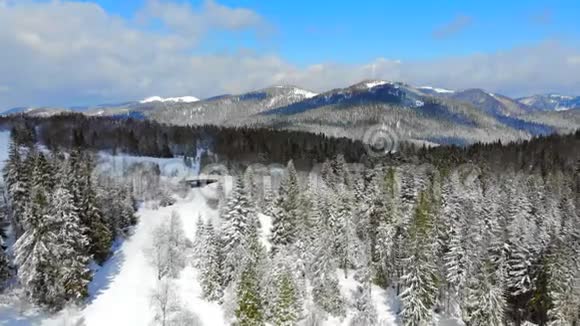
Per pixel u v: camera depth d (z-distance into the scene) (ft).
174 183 437.58
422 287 200.75
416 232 213.46
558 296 186.91
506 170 452.76
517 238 216.74
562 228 240.94
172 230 264.31
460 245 220.23
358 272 262.67
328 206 279.28
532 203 291.79
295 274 217.97
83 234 216.95
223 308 206.80
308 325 197.77
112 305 198.59
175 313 195.42
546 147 587.27
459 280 214.69
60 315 181.16
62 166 253.24
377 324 215.51
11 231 232.94
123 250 264.52
